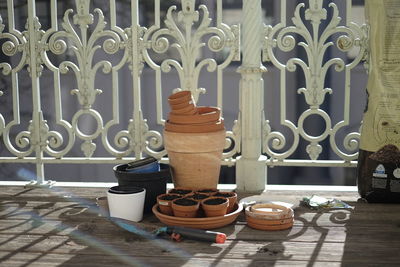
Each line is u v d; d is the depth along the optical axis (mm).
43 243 2387
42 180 3521
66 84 7348
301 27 3256
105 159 3467
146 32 3328
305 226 2602
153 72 7887
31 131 3473
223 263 2131
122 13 7340
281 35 3277
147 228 2465
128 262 2148
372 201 3014
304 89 3311
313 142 3357
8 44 3412
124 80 7879
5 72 3451
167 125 2992
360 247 2295
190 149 2918
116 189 2748
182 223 2521
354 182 8180
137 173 2799
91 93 3400
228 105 7969
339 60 3268
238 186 3354
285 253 2236
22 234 2516
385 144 2938
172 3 7473
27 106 7105
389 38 2918
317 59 3268
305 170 8375
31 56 3398
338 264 2105
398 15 2902
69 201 3109
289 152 3371
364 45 3230
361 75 7379
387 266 2078
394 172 2930
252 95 3262
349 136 3311
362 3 6988
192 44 3309
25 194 3275
